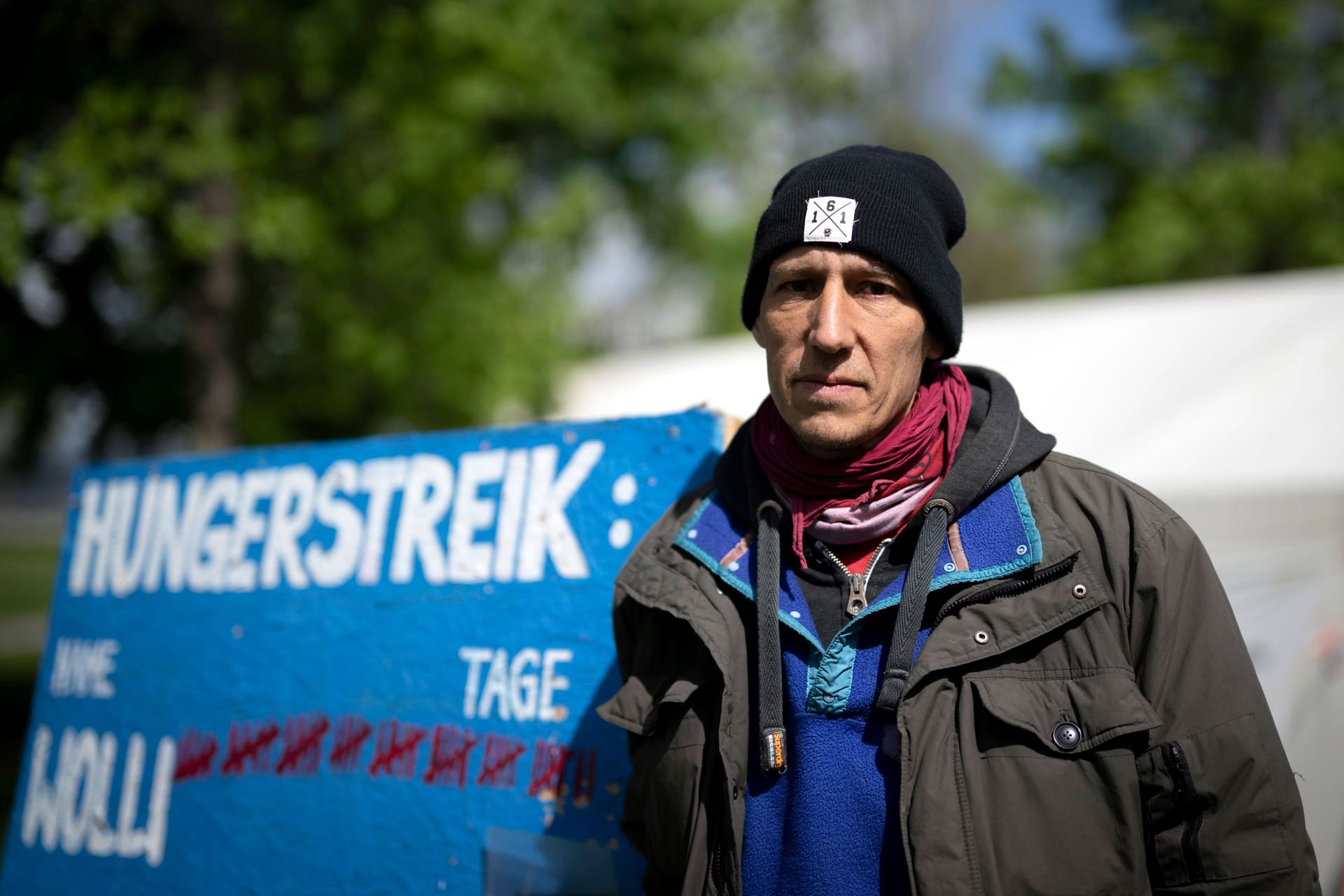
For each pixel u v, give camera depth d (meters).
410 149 6.53
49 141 6.16
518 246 7.68
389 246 7.02
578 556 1.98
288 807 2.20
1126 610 1.27
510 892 1.91
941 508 1.33
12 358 6.66
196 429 6.38
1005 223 18.47
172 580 2.52
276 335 7.25
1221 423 3.97
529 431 2.10
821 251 1.35
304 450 2.40
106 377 7.12
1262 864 1.16
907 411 1.40
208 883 2.27
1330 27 13.95
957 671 1.26
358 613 2.22
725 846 1.32
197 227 5.85
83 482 2.75
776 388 1.39
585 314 8.52
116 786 2.47
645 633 1.48
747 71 9.30
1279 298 4.27
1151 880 1.23
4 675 10.40
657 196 9.21
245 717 2.31
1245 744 1.19
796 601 1.38
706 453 1.88
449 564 2.13
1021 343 4.67
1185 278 14.01
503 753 1.98
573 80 7.61
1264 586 3.01
